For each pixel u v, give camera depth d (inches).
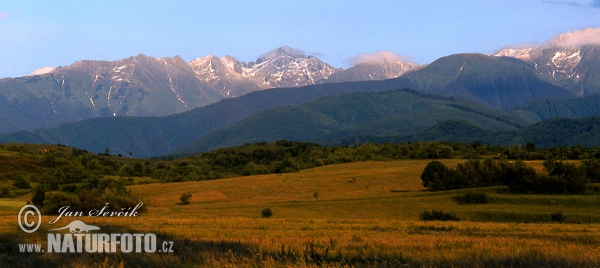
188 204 4008.4
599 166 4060.0
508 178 3988.7
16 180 5324.8
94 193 3176.7
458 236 1937.7
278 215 3297.2
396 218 3213.6
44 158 6628.9
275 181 5236.2
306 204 3683.6
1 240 1659.7
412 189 4517.7
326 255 1264.8
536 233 2091.5
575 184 3732.8
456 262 1161.4
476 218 3198.8
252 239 1685.5
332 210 3486.7
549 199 3533.5
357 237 1753.2
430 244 1535.4
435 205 3563.0
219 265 1125.1
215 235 1877.5
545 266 1136.8
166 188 4889.3
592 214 3154.5
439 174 4313.5
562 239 1812.3
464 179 4131.4
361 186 4815.5
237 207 3649.1
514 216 3174.2
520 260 1187.3
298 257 1213.1
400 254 1285.7
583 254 1289.4
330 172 5964.6
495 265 1139.9
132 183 5821.9
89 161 6988.2
